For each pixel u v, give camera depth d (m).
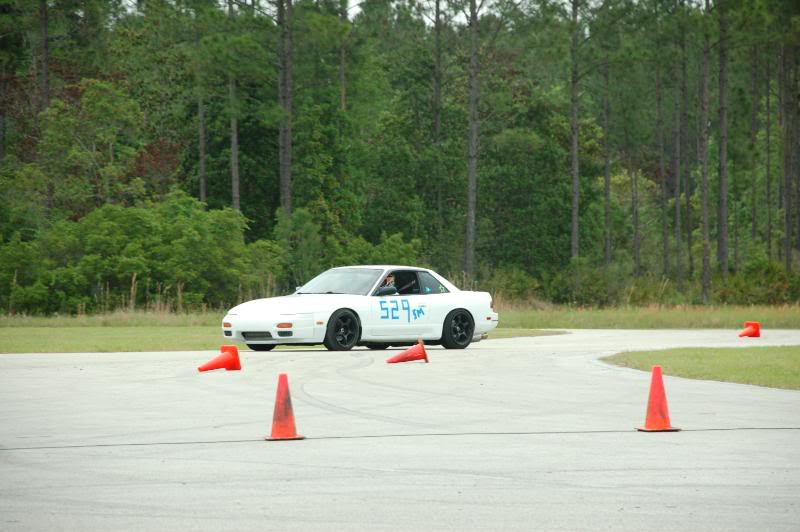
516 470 14.27
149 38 108.81
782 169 135.75
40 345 37.00
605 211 122.00
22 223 79.94
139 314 56.38
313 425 18.45
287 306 32.81
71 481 13.54
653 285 82.06
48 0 101.06
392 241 93.06
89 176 90.19
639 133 113.69
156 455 15.44
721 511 11.88
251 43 87.25
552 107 122.69
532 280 87.75
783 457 15.31
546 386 24.67
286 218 80.31
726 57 91.19
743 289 80.94
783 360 31.19
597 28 95.81
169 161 99.38
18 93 101.06
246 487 13.16
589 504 12.20
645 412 20.27
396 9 104.25
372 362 30.44
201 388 23.97
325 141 106.12
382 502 12.30
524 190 120.19
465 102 120.81
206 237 71.31
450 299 36.12
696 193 153.50
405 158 116.56
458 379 26.06
